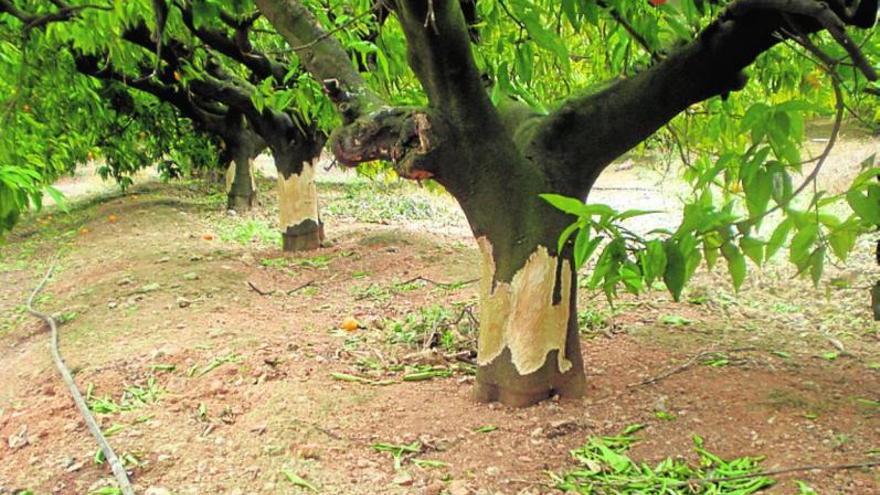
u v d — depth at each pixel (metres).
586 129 3.28
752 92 5.25
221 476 2.98
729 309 5.27
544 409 3.39
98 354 4.71
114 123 13.00
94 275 7.26
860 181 2.00
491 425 3.27
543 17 4.75
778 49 4.21
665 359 4.06
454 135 3.15
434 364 4.21
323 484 2.84
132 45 6.72
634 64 3.96
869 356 4.11
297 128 8.02
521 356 3.41
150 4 4.52
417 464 2.96
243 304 5.89
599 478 2.77
